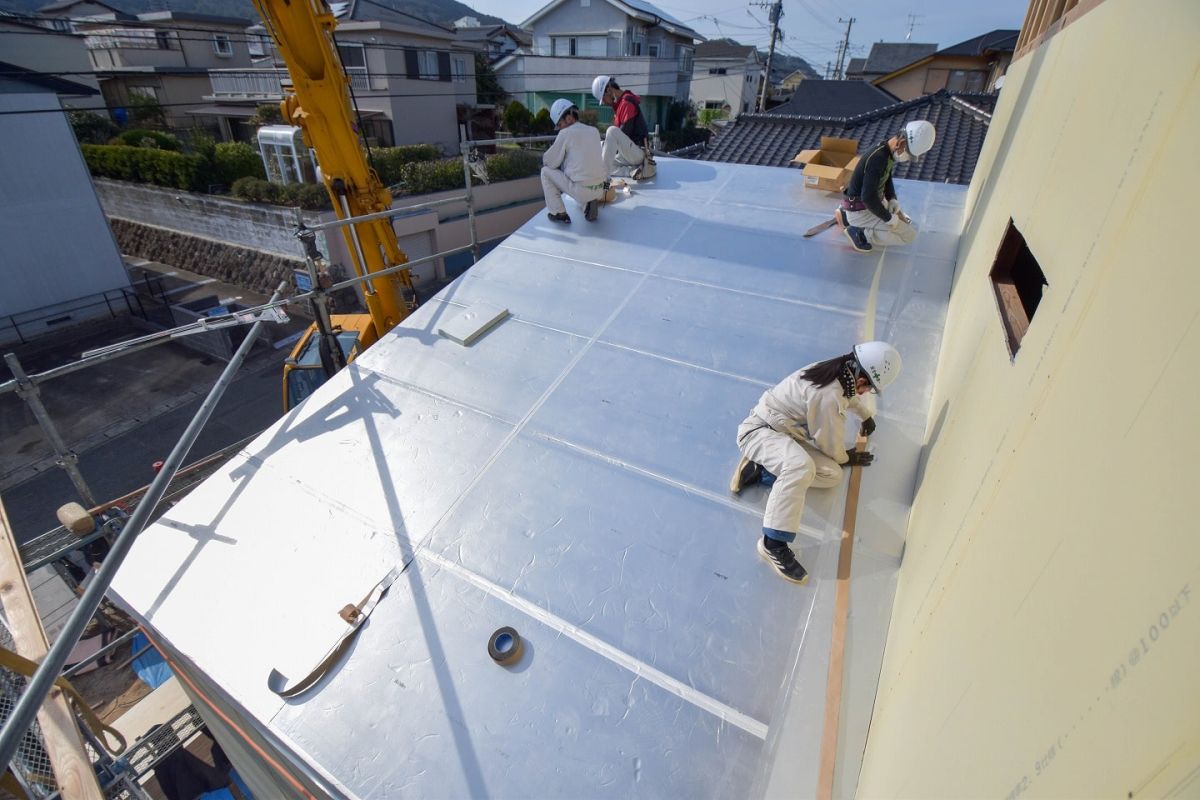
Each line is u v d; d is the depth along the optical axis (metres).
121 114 21.38
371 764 1.99
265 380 11.80
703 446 3.03
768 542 2.41
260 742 2.38
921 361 3.37
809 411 2.44
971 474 1.68
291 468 3.07
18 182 13.04
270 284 15.38
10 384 3.13
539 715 2.06
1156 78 1.08
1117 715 0.64
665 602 2.37
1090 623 0.76
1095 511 0.84
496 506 2.79
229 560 2.67
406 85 18.94
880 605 2.27
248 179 15.09
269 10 3.90
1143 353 0.82
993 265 2.28
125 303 14.77
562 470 2.94
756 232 4.85
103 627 6.12
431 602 2.43
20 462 9.55
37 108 13.02
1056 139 1.87
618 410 3.26
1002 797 0.86
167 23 22.77
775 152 9.84
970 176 8.11
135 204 17.47
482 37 32.56
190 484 4.85
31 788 2.53
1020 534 1.12
